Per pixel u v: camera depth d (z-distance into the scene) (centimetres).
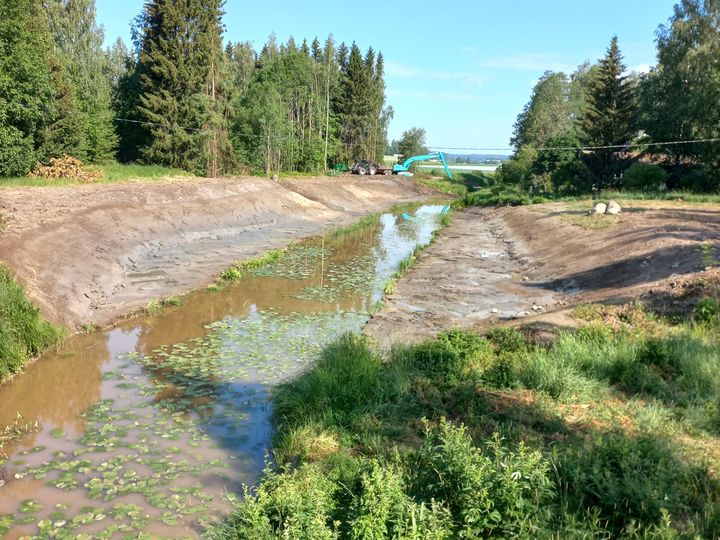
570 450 625
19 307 1080
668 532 470
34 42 2725
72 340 1184
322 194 4159
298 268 2030
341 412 816
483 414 776
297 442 738
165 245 2169
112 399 921
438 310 1495
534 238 2519
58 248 1523
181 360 1104
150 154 3762
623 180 3869
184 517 613
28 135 2827
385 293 1673
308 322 1390
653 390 829
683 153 3850
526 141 7362
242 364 1090
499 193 4906
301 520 520
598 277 1648
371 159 7131
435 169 8356
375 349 1084
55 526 591
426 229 3312
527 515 499
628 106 4141
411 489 576
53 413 868
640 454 595
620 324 1100
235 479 690
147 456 741
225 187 3170
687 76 3819
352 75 6538
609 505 526
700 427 711
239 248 2317
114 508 625
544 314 1288
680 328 1033
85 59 4253
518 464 536
